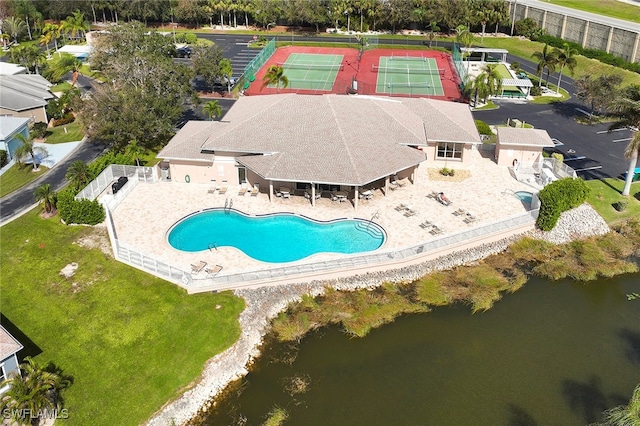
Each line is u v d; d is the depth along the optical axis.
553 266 49.19
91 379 36.56
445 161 63.72
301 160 53.41
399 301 44.34
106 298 43.38
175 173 58.97
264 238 50.06
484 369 38.47
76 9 138.62
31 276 46.03
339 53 119.50
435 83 99.12
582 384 37.41
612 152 69.56
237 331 40.72
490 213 53.84
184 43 120.69
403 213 53.69
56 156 69.62
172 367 37.62
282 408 35.16
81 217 52.28
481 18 125.25
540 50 116.88
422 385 37.06
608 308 44.94
